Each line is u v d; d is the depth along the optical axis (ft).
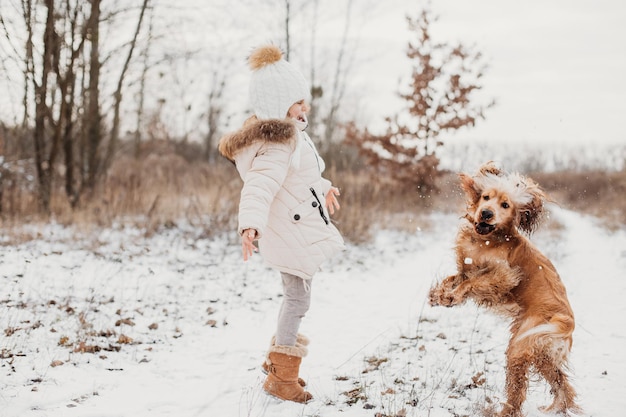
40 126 35.76
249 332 18.10
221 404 12.38
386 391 13.25
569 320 11.69
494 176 13.41
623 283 26.63
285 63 13.08
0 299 19.26
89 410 11.72
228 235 33.68
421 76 62.18
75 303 19.60
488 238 13.01
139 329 17.62
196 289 22.95
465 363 15.35
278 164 12.16
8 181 36.96
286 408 12.25
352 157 68.74
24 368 13.71
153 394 12.88
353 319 20.27
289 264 12.69
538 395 13.32
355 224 38.04
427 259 33.17
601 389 13.55
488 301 12.73
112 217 34.99
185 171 54.65
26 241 28.76
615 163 117.60
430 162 61.93
